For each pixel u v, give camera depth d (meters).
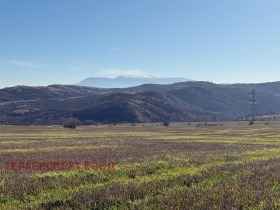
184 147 42.88
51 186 17.27
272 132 92.12
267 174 20.66
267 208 12.98
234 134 83.75
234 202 13.76
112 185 17.22
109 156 31.52
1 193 15.76
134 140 57.22
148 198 14.38
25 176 19.94
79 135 76.38
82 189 16.38
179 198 14.24
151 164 24.80
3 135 73.94
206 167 23.70
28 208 13.61
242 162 26.89
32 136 70.75
